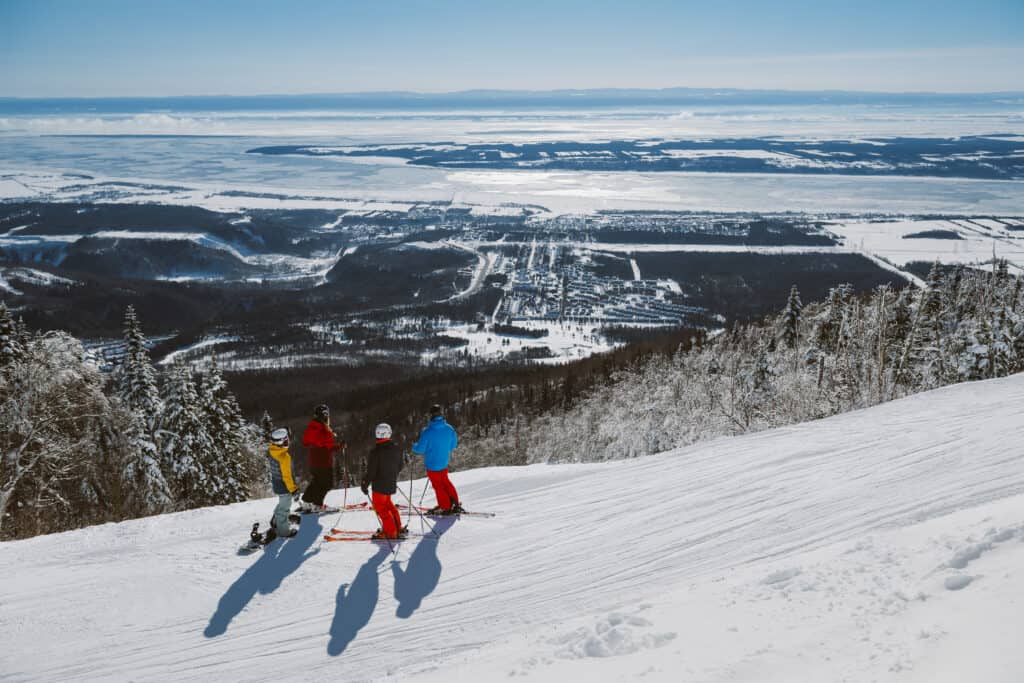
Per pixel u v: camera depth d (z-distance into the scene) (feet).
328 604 27.81
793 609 17.66
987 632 13.07
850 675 13.16
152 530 35.42
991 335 121.19
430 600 27.76
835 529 28.40
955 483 31.55
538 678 17.13
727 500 36.35
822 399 138.21
